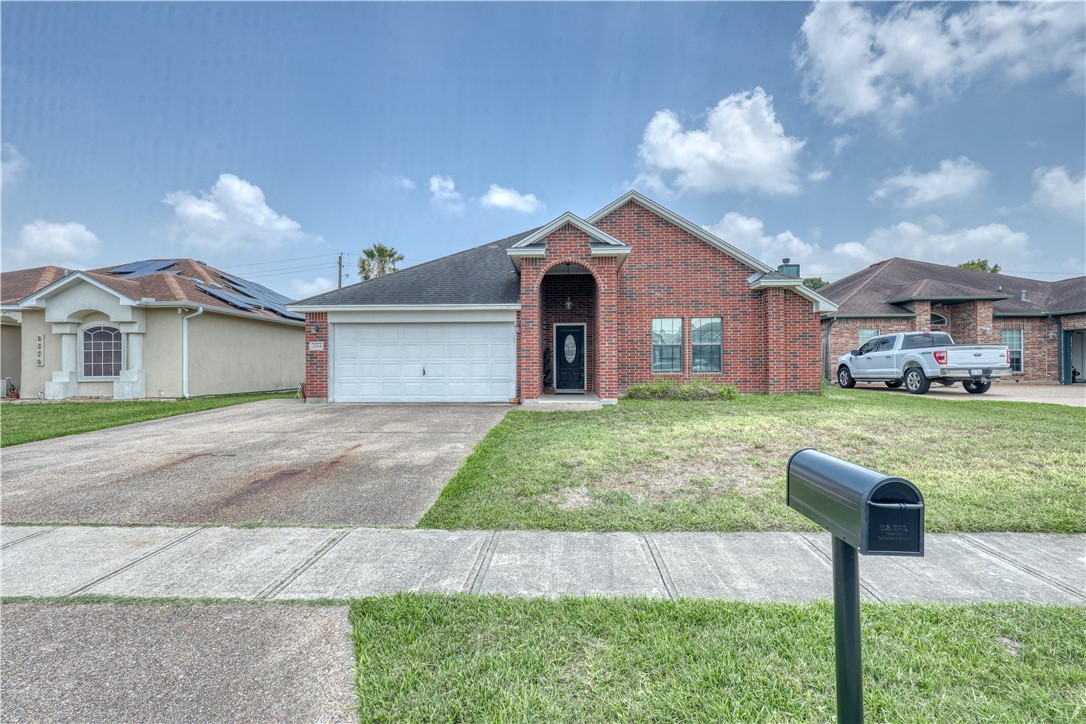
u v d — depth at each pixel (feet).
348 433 27.73
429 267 50.26
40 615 9.02
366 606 9.12
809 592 9.64
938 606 8.95
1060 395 47.26
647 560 11.23
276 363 63.57
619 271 45.55
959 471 17.92
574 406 38.14
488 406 39.83
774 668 7.24
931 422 28.09
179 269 66.39
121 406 41.86
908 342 51.31
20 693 6.87
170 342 49.49
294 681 7.14
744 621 8.48
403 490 17.03
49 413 37.19
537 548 11.98
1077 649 7.61
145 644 8.07
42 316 50.75
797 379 45.50
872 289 70.85
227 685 7.05
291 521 14.12
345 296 44.06
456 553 11.74
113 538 12.86
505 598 9.43
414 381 43.19
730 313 46.09
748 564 10.99
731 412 32.78
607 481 17.22
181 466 20.30
